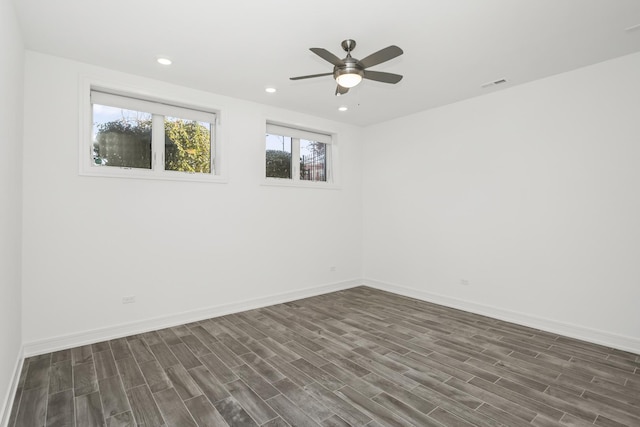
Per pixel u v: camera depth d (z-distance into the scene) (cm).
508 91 375
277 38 268
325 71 333
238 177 408
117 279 324
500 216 381
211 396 220
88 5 223
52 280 292
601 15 235
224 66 319
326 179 534
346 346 302
